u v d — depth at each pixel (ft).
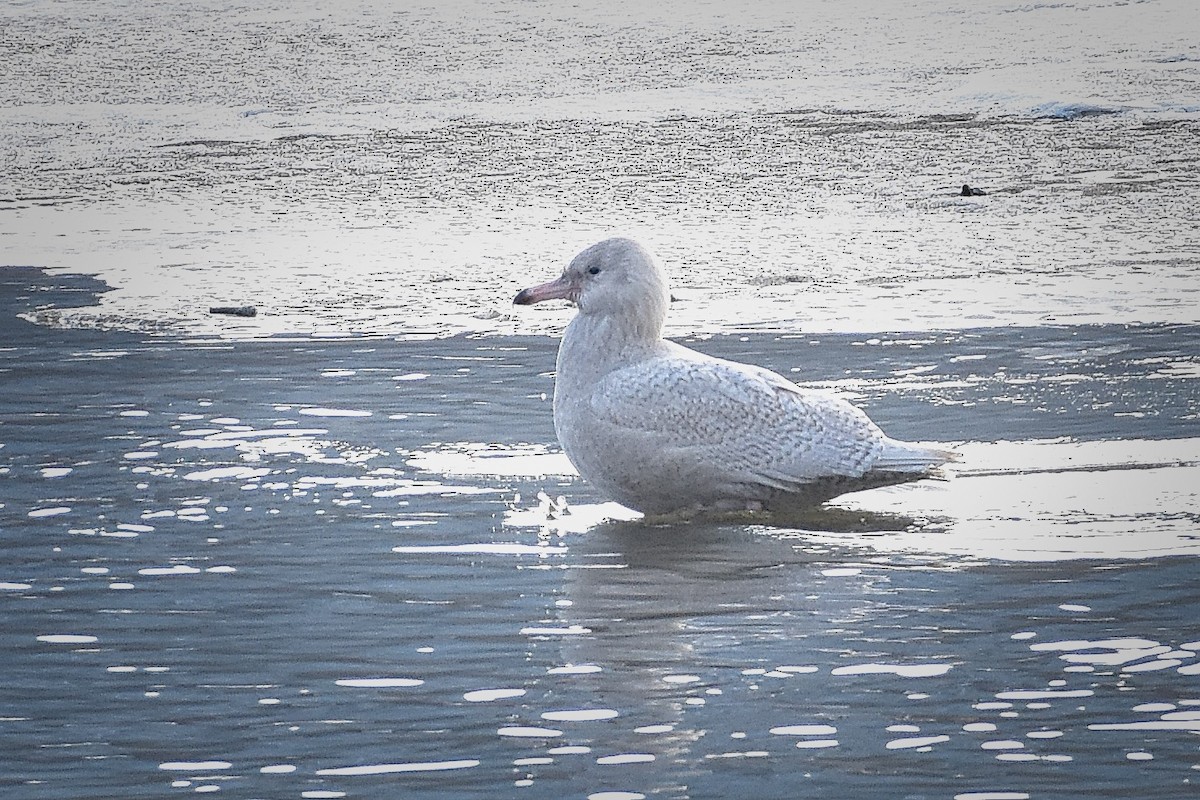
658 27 134.00
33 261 75.41
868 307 63.82
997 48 122.93
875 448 40.52
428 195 88.02
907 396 51.31
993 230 77.10
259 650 32.55
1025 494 41.65
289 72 121.49
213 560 37.76
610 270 41.55
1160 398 50.26
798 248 74.49
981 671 31.07
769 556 37.70
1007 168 90.43
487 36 131.95
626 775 27.20
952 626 33.27
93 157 99.40
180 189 90.79
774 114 106.01
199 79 120.16
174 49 129.18
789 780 26.94
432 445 47.14
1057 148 94.84
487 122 106.01
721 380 40.65
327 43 130.52
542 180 90.89
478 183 90.43
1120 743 28.07
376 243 77.46
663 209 83.61
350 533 39.55
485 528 39.93
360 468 44.91
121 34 134.21
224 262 74.23
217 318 64.03
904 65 119.03
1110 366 54.24
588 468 41.32
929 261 71.46
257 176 93.45
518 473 44.50
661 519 40.75
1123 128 99.25
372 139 102.37
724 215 81.87
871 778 26.99
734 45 127.24
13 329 62.54
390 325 62.49
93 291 69.15
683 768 27.43
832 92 111.75
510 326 62.13
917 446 40.81
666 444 40.32
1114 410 49.11
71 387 53.83
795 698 30.01
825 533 39.34
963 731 28.58
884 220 79.77
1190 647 32.01
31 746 28.43
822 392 41.52
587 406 41.01
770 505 41.01
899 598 34.88
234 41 131.64
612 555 37.91
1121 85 110.11
